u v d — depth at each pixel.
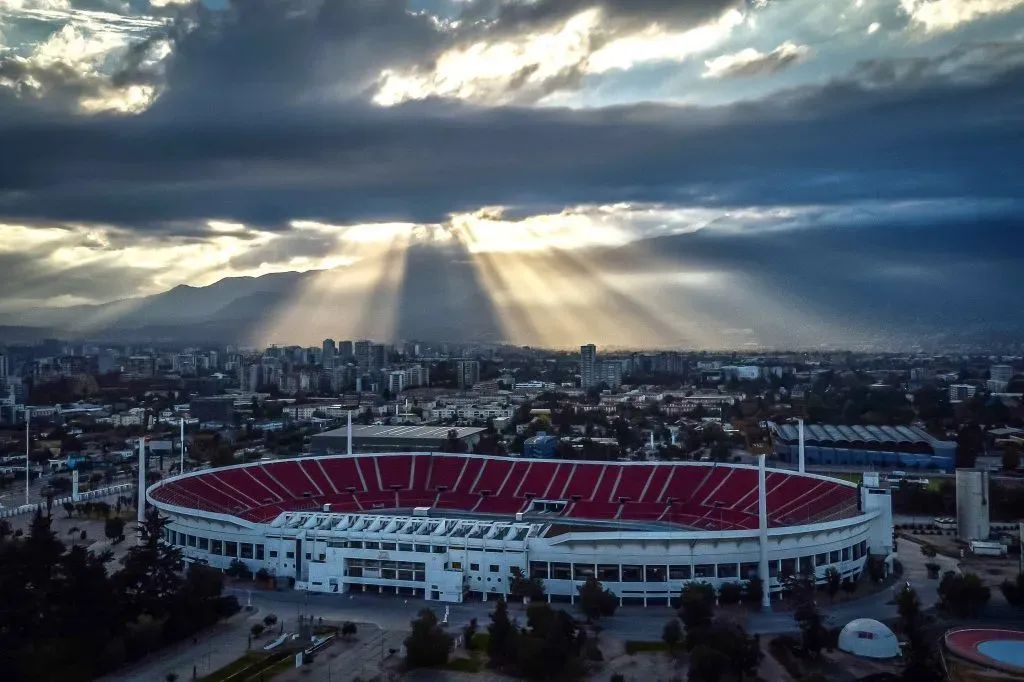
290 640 187.25
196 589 197.00
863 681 162.75
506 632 176.25
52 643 176.12
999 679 142.25
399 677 167.38
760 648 181.25
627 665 173.00
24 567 189.50
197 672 170.88
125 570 194.88
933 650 173.12
